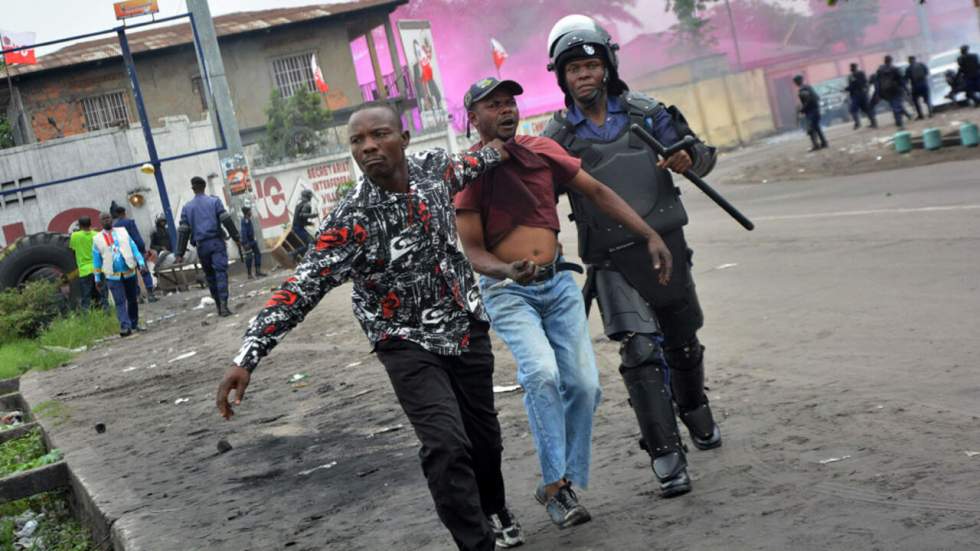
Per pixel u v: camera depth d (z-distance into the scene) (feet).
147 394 34.06
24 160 109.09
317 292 12.30
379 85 147.02
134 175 112.37
